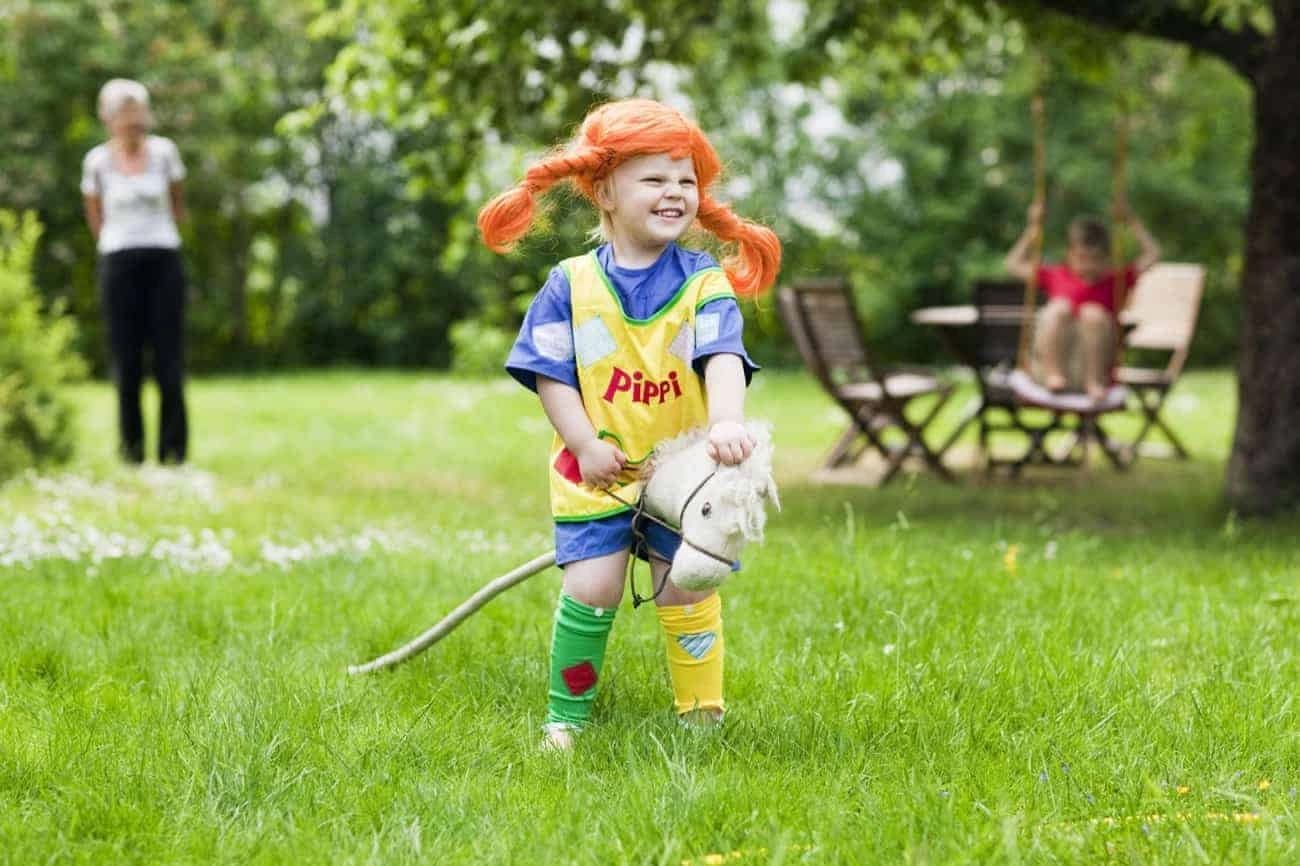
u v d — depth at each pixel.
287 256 37.56
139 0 33.22
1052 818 3.98
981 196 34.59
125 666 5.88
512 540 9.68
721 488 4.41
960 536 9.66
